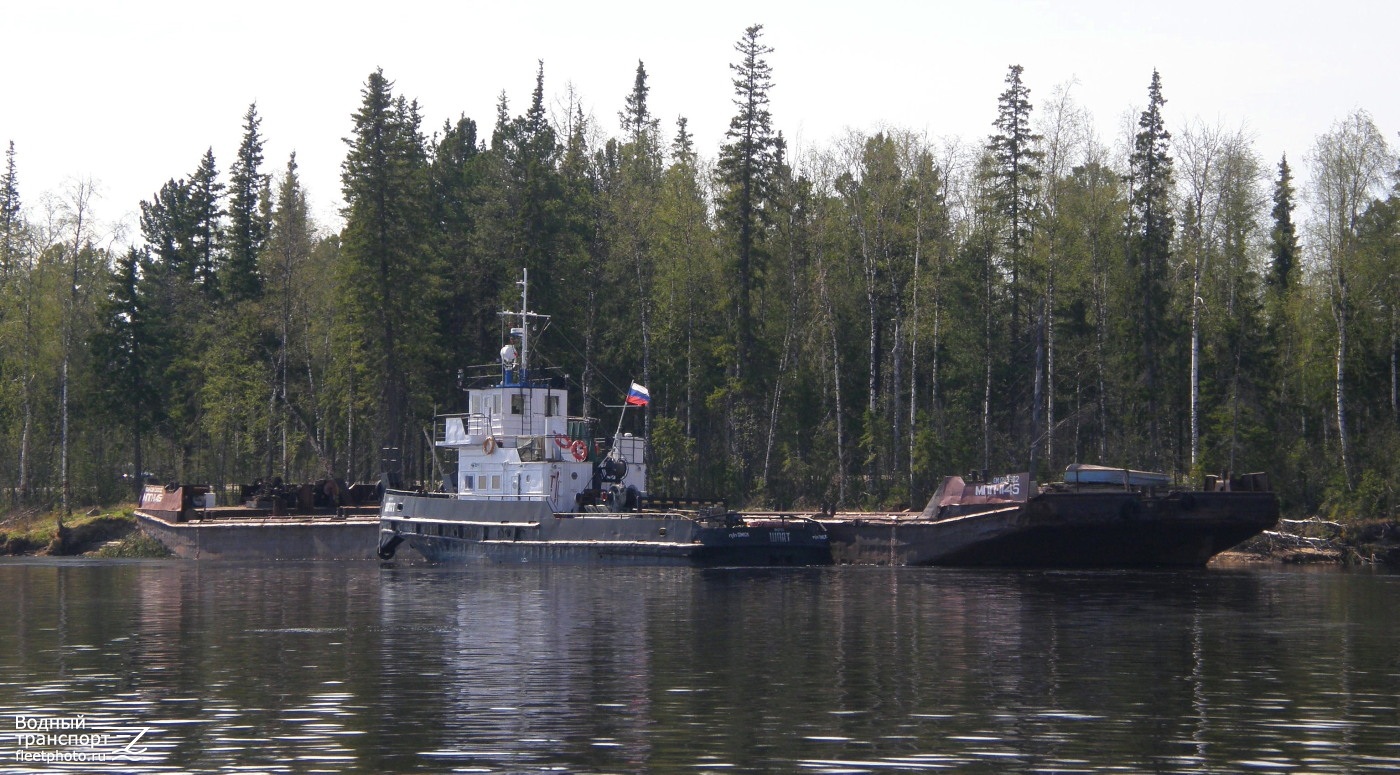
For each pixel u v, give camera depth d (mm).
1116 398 103938
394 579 66125
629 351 112250
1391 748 26828
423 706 30984
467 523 77250
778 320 114312
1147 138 101000
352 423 111812
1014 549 70188
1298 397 104562
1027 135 100438
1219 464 94188
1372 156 93000
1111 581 63188
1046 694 32281
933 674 35156
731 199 104188
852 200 104562
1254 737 27688
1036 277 100812
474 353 113750
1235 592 57719
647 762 25656
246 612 51156
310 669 36406
